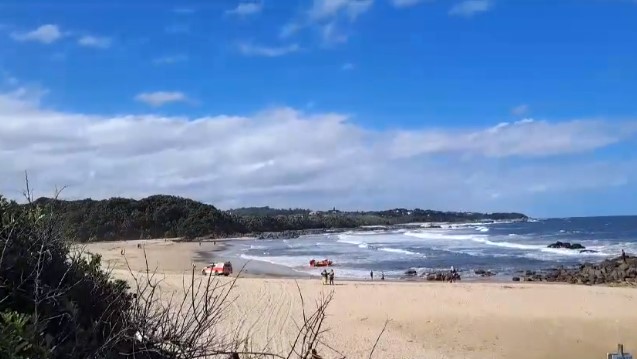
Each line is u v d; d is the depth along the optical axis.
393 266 49.44
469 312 22.02
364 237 110.06
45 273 3.28
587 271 39.72
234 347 3.97
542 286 29.59
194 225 116.31
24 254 3.18
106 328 3.27
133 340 2.96
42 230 3.39
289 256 62.59
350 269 47.06
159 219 112.94
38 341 2.68
